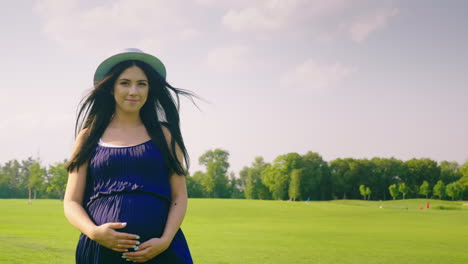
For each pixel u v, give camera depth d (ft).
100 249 8.13
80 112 9.34
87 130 9.13
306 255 43.04
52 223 85.25
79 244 8.57
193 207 177.47
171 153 9.04
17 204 187.01
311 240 61.93
